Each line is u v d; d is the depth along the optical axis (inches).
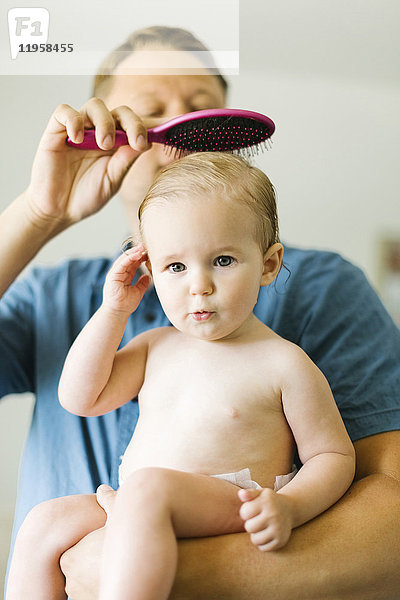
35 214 36.9
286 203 98.0
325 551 24.6
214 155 29.0
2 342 41.2
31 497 37.9
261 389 27.6
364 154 100.5
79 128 31.8
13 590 27.9
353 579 24.5
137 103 42.0
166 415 28.1
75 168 36.5
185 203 26.9
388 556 25.2
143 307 40.5
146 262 29.9
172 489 23.7
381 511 26.4
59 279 43.9
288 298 38.3
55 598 27.9
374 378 34.2
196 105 42.5
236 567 23.9
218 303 26.8
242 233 27.0
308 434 27.5
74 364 29.6
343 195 99.7
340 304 37.9
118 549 22.2
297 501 25.1
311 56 89.4
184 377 28.6
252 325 29.6
